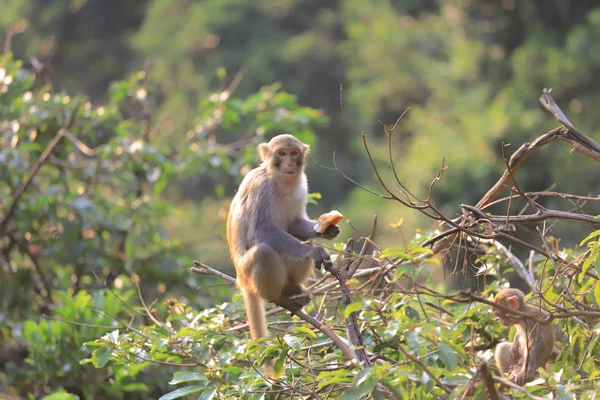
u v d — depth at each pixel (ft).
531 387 22.79
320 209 107.24
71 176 50.88
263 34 126.11
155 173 50.88
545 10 92.38
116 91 54.60
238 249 32.12
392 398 22.74
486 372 21.12
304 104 118.73
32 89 56.44
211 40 126.93
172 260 50.24
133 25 148.36
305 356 28.30
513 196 26.35
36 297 49.70
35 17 142.72
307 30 129.80
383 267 24.22
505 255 31.27
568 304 26.22
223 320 29.91
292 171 32.09
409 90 104.63
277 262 30.40
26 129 50.19
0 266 47.01
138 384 39.45
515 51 92.17
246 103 54.80
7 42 51.80
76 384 39.55
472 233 24.29
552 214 24.90
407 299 26.76
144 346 29.60
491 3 96.73
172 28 131.44
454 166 82.33
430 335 22.86
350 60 117.08
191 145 53.98
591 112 83.76
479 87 91.30
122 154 49.49
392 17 109.09
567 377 25.12
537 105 85.56
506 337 29.43
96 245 49.62
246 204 32.35
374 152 103.30
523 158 27.40
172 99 116.47
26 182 45.98
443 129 88.12
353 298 28.43
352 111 114.01
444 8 107.96
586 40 86.02
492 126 82.38
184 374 27.09
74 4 143.95
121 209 49.85
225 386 26.27
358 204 94.73
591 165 77.87
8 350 46.50
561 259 25.63
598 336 23.84
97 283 49.49
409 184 84.94
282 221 32.81
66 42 144.46
